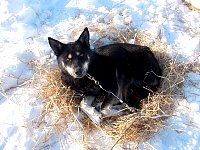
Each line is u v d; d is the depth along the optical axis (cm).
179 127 147
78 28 176
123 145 143
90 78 151
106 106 151
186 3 188
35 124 148
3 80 159
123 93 155
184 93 156
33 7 186
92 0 188
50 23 180
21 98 155
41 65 164
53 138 146
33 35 176
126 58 157
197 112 151
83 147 143
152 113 148
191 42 171
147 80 156
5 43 172
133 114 148
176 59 165
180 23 179
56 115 150
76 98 158
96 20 180
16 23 177
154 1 188
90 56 151
